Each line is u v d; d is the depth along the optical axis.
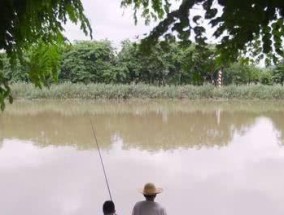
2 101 3.46
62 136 19.45
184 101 40.69
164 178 11.74
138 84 43.19
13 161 13.93
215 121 25.27
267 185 11.05
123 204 9.48
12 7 2.92
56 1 3.44
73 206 9.31
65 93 40.94
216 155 15.11
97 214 8.84
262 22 2.16
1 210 8.98
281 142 17.81
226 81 43.22
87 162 13.75
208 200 9.81
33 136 19.45
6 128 21.94
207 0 2.20
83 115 28.38
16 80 39.94
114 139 18.72
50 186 10.80
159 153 15.54
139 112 30.69
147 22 3.69
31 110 31.47
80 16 3.64
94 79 46.44
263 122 24.66
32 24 3.28
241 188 10.77
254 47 2.92
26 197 9.86
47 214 8.81
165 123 24.33
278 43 2.60
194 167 13.12
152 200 5.25
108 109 32.97
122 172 12.37
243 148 16.55
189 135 20.02
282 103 38.72
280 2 2.09
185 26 2.26
